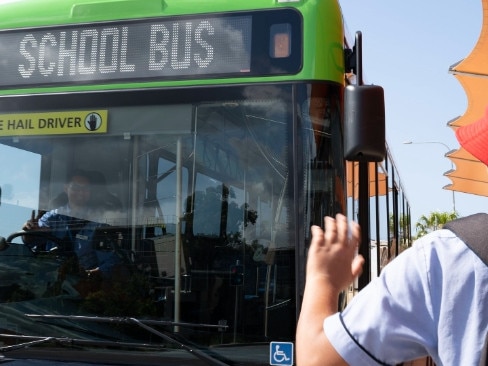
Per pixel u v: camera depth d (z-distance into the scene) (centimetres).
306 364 154
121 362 347
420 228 4159
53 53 401
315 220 349
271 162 359
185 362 340
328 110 362
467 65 1059
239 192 360
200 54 380
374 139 329
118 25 395
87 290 371
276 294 345
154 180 373
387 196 739
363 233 353
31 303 376
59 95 394
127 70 388
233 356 341
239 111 368
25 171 393
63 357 354
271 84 367
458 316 140
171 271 362
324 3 376
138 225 372
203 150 370
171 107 377
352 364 148
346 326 150
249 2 380
